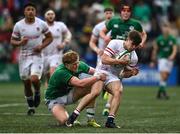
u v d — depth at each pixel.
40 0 76.31
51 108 29.77
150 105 45.88
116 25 36.47
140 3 77.00
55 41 46.66
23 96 53.53
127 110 40.69
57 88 29.38
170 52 57.88
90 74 30.44
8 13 75.88
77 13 76.88
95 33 42.97
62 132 26.83
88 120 29.97
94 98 29.30
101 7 75.50
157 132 27.22
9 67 76.12
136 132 27.06
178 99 54.31
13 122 31.64
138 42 29.31
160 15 80.19
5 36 75.50
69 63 28.88
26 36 37.38
